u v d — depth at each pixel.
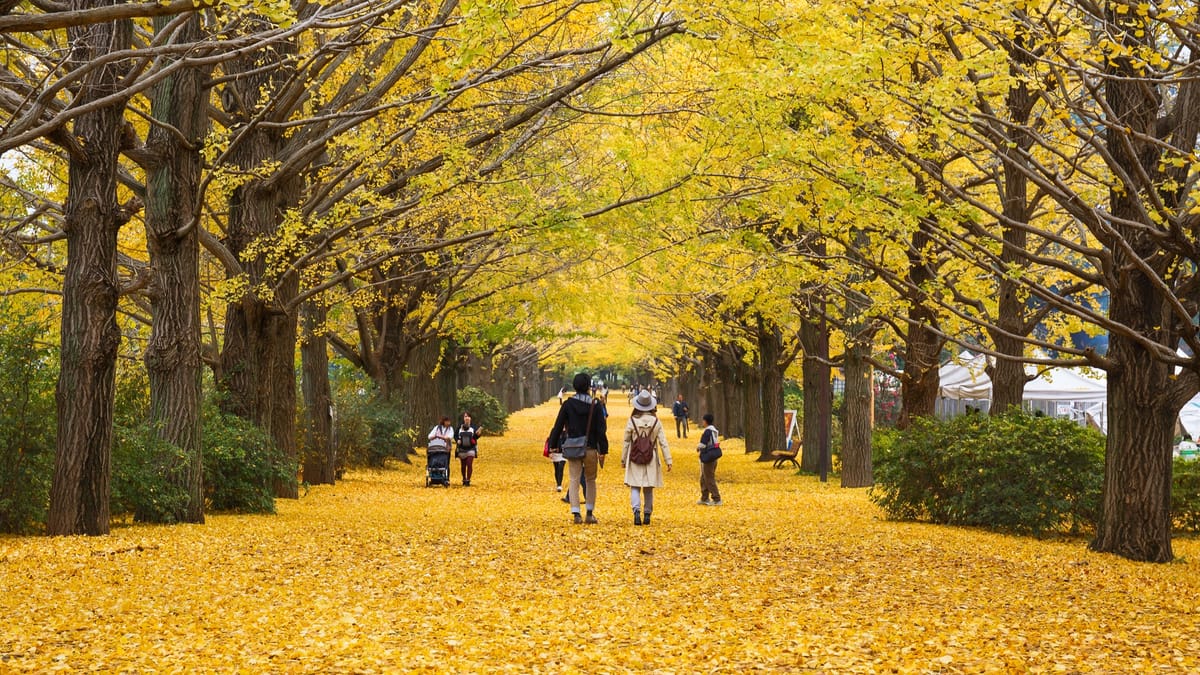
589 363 114.31
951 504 19.69
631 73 20.62
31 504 16.55
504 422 72.00
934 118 12.21
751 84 13.75
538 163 24.38
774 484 32.34
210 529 17.50
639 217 19.67
